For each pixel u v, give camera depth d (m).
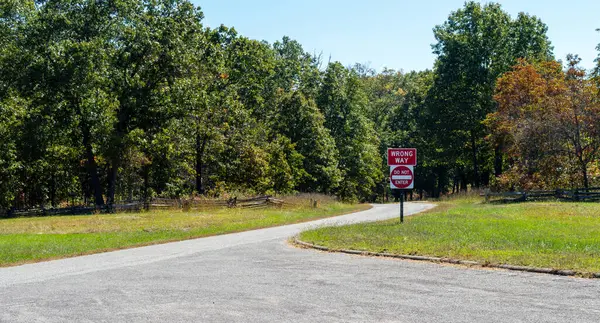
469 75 57.16
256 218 27.62
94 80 37.88
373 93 93.75
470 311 6.98
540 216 22.42
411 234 15.61
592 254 10.85
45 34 38.09
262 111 58.62
